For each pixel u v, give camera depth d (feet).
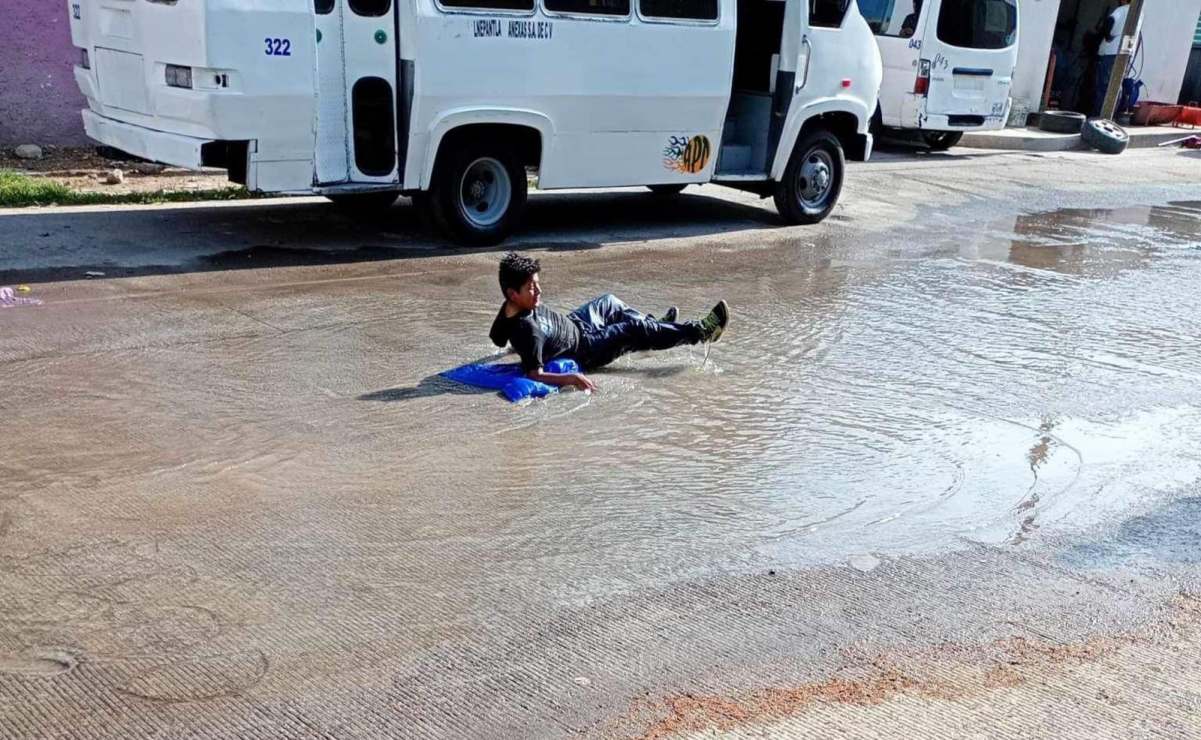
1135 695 11.81
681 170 33.60
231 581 13.06
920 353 23.36
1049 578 14.33
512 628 12.49
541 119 30.07
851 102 36.86
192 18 25.22
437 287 26.22
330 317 23.38
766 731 10.87
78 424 17.22
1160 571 14.67
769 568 14.19
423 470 16.39
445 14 27.78
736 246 33.17
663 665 11.94
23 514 14.33
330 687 11.21
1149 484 17.46
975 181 49.01
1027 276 31.12
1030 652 12.55
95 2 28.66
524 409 18.98
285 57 25.99
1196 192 50.21
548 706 11.11
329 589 13.05
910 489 16.76
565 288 26.96
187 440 16.89
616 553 14.34
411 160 28.50
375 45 27.48
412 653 11.90
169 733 10.37
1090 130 63.52
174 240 29.35
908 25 54.19
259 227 31.53
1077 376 22.44
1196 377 22.82
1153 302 28.91
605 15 30.45
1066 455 18.40
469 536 14.53
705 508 15.75
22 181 33.65
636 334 21.34
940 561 14.61
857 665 12.12
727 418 19.16
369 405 18.71
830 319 25.58
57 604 12.36
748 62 35.65
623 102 31.40
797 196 36.76
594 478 16.51
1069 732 11.10
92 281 24.99
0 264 25.84
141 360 20.17
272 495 15.29
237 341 21.52
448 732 10.62
